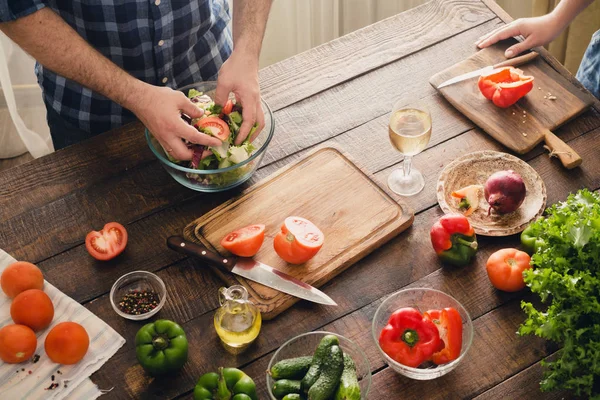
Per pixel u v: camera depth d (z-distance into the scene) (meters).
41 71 2.07
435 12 2.18
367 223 1.70
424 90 1.99
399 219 1.70
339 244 1.67
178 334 1.48
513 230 1.67
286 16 3.05
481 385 1.47
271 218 1.73
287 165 1.82
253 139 1.79
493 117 1.89
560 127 1.89
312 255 1.62
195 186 1.74
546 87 1.94
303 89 2.02
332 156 1.84
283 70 2.07
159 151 1.79
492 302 1.59
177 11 1.96
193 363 1.52
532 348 1.51
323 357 1.39
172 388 1.48
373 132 1.91
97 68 1.72
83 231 1.74
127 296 1.61
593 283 1.37
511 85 1.87
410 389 1.47
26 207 1.78
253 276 1.62
